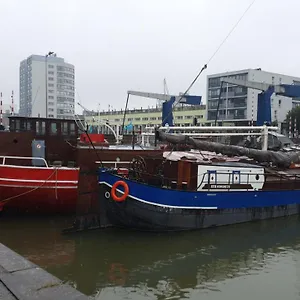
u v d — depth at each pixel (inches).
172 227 537.3
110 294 348.5
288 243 513.3
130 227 538.9
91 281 373.7
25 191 595.5
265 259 448.1
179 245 490.0
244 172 598.9
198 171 562.9
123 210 522.0
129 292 353.1
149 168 584.7
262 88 959.6
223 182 581.0
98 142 797.9
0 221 599.2
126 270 403.5
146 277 387.2
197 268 414.9
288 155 649.0
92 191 541.0
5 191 588.7
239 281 381.4
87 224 538.0
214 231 554.3
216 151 601.9
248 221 600.4
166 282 376.8
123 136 1165.7
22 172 592.1
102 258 437.1
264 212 617.0
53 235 524.1
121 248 472.7
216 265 425.1
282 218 639.8
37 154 637.3
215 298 343.6
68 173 612.4
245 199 593.3
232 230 564.1
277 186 642.8
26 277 231.8
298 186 671.8
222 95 3041.3
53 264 414.9
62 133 668.7
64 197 615.5
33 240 501.4
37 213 629.3
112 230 544.4
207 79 3176.7
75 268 405.1
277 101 2987.2
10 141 620.1
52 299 203.9
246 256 457.1
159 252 462.0
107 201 532.4
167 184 566.3
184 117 3309.5
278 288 366.0
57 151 663.8
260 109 940.6
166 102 1153.4
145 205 520.4
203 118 3201.3
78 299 204.8
